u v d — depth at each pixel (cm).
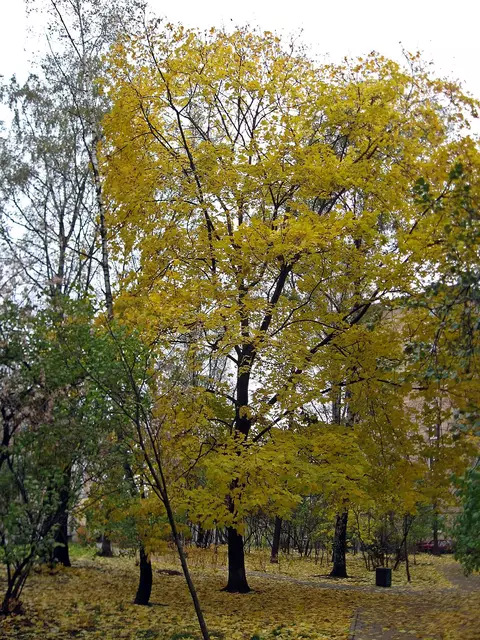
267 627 1040
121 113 1427
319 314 1384
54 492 962
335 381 1364
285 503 1126
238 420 1432
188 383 1142
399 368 1255
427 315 1148
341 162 1261
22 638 903
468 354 801
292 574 2227
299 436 1278
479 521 857
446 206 877
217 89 1495
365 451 1338
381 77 1350
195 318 1180
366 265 1279
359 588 1756
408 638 921
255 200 1451
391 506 1470
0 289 983
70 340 994
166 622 1070
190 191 1367
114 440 1045
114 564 2053
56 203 1970
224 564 2361
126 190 1402
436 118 1270
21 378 947
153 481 1120
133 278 1390
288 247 1166
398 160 1304
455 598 1441
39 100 1975
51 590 1356
